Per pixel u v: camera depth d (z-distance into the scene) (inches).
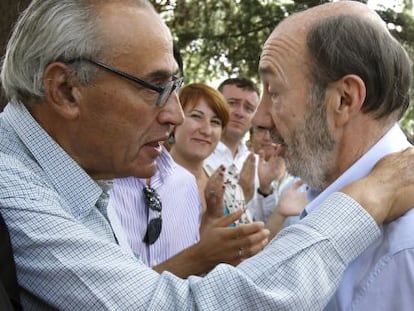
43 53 50.1
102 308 45.3
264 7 290.2
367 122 53.4
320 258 47.2
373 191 50.1
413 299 48.9
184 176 93.3
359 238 48.7
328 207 49.3
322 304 46.9
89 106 50.6
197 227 92.5
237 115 147.9
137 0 51.9
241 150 155.6
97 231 54.5
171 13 267.4
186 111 112.0
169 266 72.4
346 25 51.9
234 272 46.3
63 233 46.8
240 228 70.5
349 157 54.0
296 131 53.8
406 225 50.4
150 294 46.1
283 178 139.9
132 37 49.9
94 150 52.2
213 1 286.7
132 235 81.0
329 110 52.7
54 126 52.0
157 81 51.2
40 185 49.6
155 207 83.5
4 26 128.2
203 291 45.8
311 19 53.3
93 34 49.5
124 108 50.6
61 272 45.9
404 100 54.4
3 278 44.2
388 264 49.7
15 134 52.4
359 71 51.5
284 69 53.6
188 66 313.7
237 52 298.2
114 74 49.9
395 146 54.4
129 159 52.7
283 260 46.8
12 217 47.0
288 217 98.1
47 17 50.1
